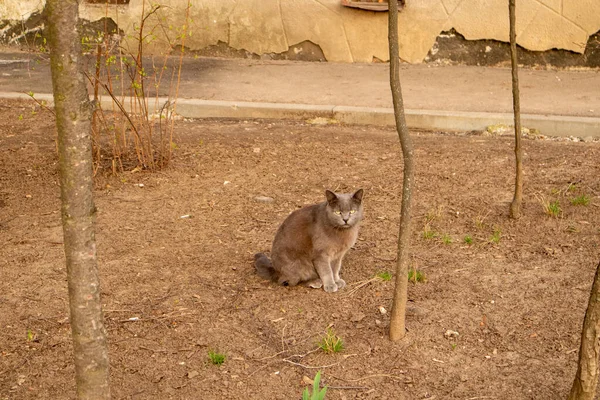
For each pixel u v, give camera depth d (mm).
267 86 11602
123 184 7824
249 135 9523
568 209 6879
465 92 11086
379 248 6328
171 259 6117
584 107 10133
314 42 13453
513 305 5266
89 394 3418
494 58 12891
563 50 12531
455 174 7973
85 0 13938
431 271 5836
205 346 4852
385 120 10039
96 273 3283
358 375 4523
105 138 9289
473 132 9750
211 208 7219
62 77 2947
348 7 13055
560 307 5207
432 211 6941
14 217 6996
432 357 4688
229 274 5867
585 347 3816
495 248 6199
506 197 7258
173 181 7922
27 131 9586
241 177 8047
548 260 5938
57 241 6465
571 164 8109
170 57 13742
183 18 13703
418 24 12969
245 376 4527
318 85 11648
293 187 7766
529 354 4680
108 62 7984
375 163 8438
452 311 5211
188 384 4449
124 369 4605
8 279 5758
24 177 7992
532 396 4270
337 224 5395
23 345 4863
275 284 5727
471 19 12742
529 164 8211
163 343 4891
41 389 4414
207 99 10750
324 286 5582
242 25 13602
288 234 5602
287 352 4777
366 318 5180
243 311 5293
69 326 5094
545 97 10734
